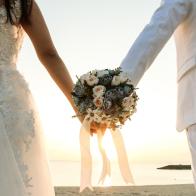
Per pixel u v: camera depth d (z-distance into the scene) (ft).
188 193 70.18
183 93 10.09
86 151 9.63
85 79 9.36
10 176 8.13
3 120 8.65
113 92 9.18
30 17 9.76
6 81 8.95
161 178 307.78
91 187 9.60
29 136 8.85
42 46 10.20
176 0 9.86
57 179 275.39
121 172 9.73
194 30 9.87
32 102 9.29
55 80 10.50
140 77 9.96
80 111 9.53
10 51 9.18
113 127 9.48
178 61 10.41
